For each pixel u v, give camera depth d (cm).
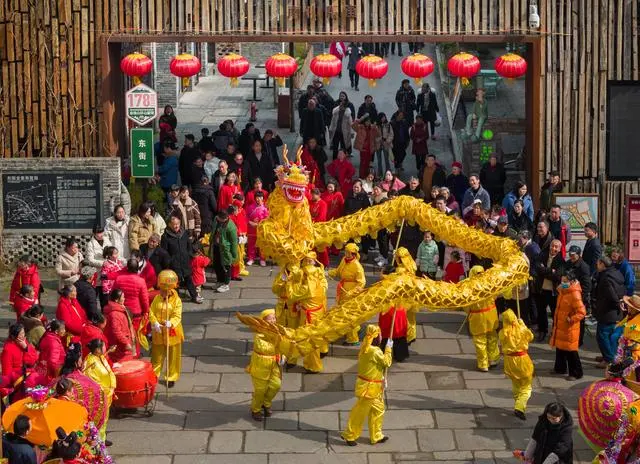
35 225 2503
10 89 2531
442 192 2412
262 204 2480
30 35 2514
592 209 2456
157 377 1848
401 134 2962
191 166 2728
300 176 1964
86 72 2527
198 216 2419
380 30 2525
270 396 1742
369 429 1666
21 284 2052
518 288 1953
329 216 2519
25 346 1722
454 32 2522
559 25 2516
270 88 3884
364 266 2489
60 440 1393
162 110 3556
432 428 1720
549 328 2131
